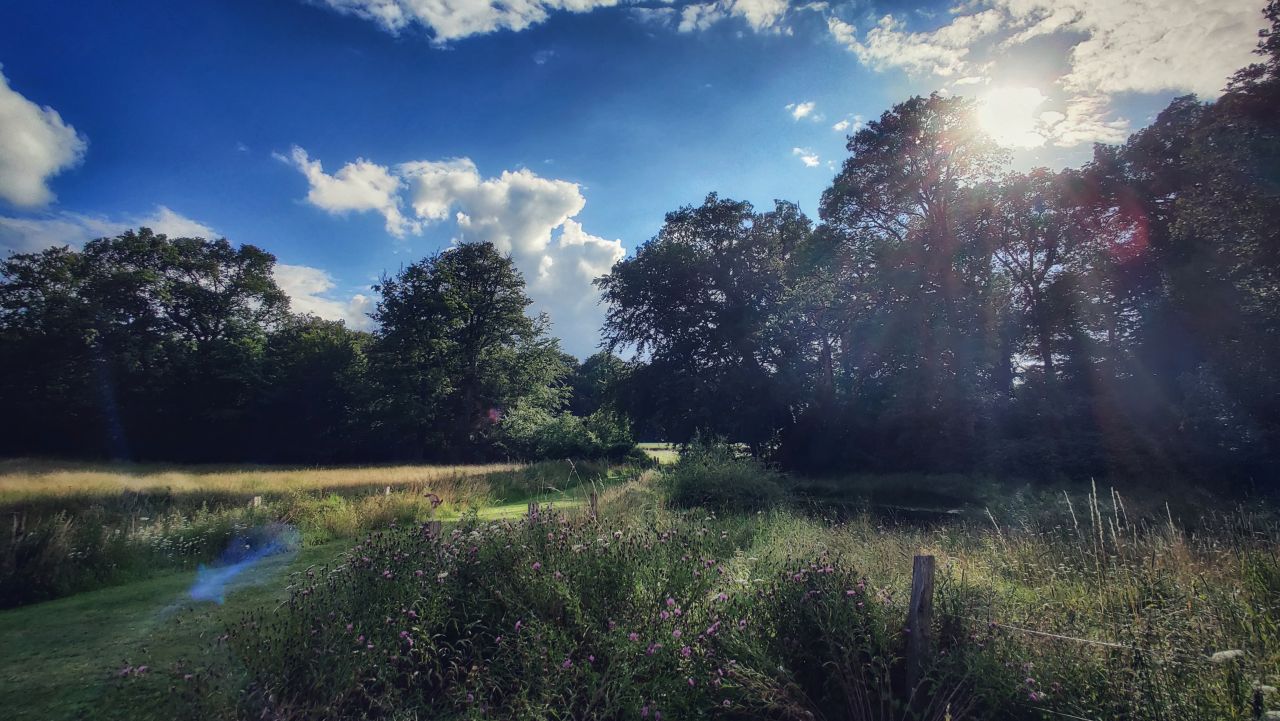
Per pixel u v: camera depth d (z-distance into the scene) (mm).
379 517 11914
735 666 3473
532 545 4617
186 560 8836
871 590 4055
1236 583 4812
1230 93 18141
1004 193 26312
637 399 35469
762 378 32875
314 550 9555
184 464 41438
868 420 29641
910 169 28062
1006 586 5285
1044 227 28016
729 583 4488
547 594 3990
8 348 43344
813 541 7004
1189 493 13727
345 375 50375
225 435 48281
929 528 10641
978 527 9602
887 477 22609
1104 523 8422
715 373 34156
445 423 48281
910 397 25766
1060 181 26609
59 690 4012
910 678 3387
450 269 48688
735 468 13555
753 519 9359
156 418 46156
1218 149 17766
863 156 29344
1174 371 21062
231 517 10391
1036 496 14422
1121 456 18141
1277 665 3465
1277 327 16172
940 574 4664
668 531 5383
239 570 8055
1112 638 3799
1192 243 20250
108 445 45719
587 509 7352
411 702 3504
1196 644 3543
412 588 4207
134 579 8000
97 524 8930
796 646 3676
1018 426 23469
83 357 44750
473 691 3445
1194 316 19422
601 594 4023
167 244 48312
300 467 37125
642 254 37438
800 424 32312
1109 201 25797
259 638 3846
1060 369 26141
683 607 3975
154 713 3535
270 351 51531
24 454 43438
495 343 50812
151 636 5234
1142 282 24688
